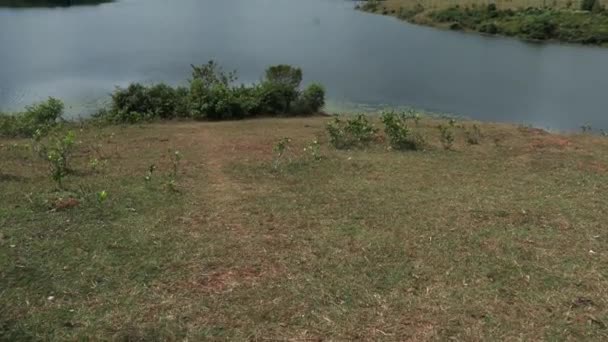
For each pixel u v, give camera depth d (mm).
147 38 39531
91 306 4332
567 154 11188
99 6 57844
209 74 23484
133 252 5289
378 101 24500
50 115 16609
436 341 4004
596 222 6398
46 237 5551
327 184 8109
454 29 51375
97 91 23891
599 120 21875
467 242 5734
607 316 4340
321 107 22141
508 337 4062
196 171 9078
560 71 33000
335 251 5449
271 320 4230
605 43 42844
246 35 43781
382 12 64000
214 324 4160
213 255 5297
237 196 7297
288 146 11766
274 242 5645
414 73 31234
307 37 44156
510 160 10359
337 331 4105
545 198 7422
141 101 18922
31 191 7215
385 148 11461
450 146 11898
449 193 7633
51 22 44531
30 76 25984
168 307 4359
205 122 18266
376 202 7086
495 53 38906
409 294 4648
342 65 32969
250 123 17422
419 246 5609
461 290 4719
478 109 23516
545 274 5035
